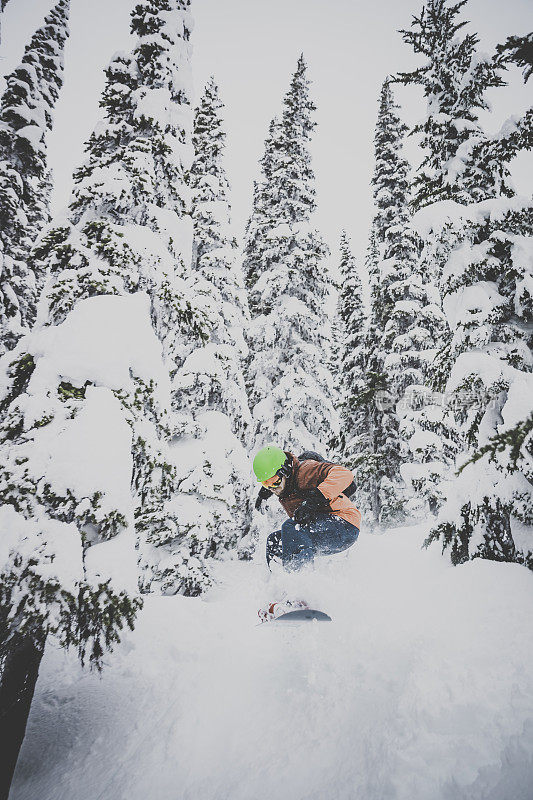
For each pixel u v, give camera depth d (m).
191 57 7.19
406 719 2.24
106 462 3.19
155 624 4.57
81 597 2.76
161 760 2.58
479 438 4.97
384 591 4.13
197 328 5.12
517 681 2.23
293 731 2.50
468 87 6.66
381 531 15.32
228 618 4.38
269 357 14.08
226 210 12.45
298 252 13.84
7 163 11.47
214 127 13.23
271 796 2.11
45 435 3.18
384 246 15.05
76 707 3.64
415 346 13.88
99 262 4.61
